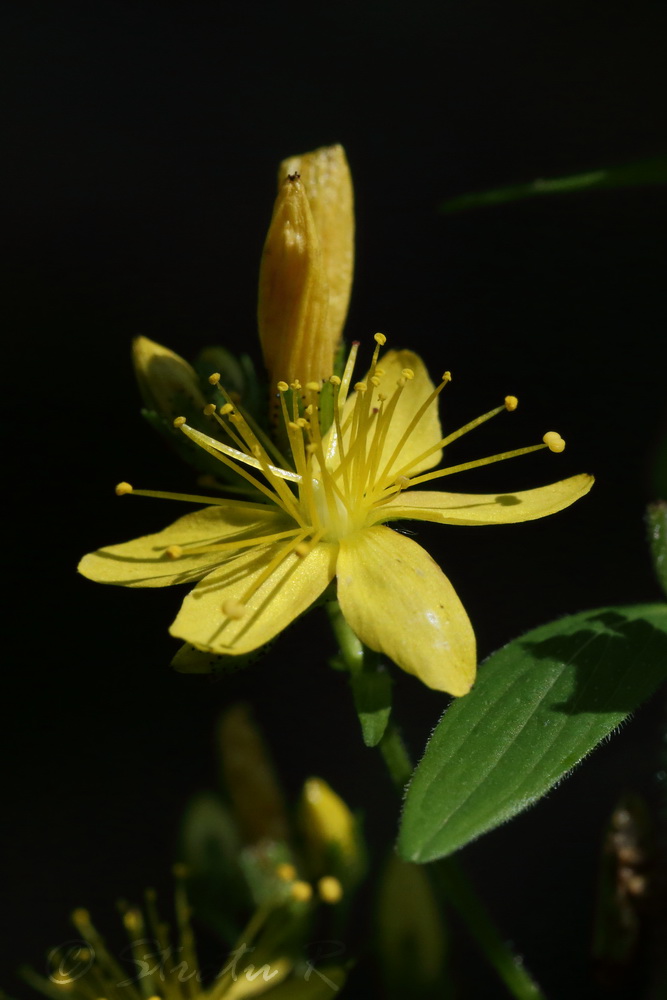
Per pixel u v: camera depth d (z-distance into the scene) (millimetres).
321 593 130
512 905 163
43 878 169
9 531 182
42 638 177
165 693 178
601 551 176
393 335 189
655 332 188
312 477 134
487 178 202
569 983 160
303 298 132
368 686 129
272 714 175
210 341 196
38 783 172
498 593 174
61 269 203
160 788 173
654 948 134
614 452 180
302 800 141
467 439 181
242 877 142
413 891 137
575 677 128
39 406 191
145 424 189
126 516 184
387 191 203
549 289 192
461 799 125
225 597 130
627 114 203
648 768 167
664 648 128
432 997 137
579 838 166
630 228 194
